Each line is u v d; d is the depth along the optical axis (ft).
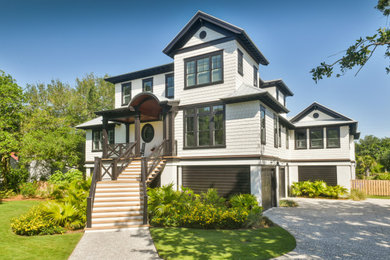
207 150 49.47
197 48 52.90
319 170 73.77
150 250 24.70
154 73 64.39
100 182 42.65
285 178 69.77
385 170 127.65
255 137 45.27
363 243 27.53
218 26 51.03
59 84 120.16
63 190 46.06
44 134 76.79
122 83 70.23
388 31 28.58
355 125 72.59
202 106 51.19
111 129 70.54
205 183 49.42
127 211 36.63
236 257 22.56
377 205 54.80
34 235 29.89
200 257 22.53
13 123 73.56
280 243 26.96
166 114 52.29
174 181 50.49
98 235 30.09
